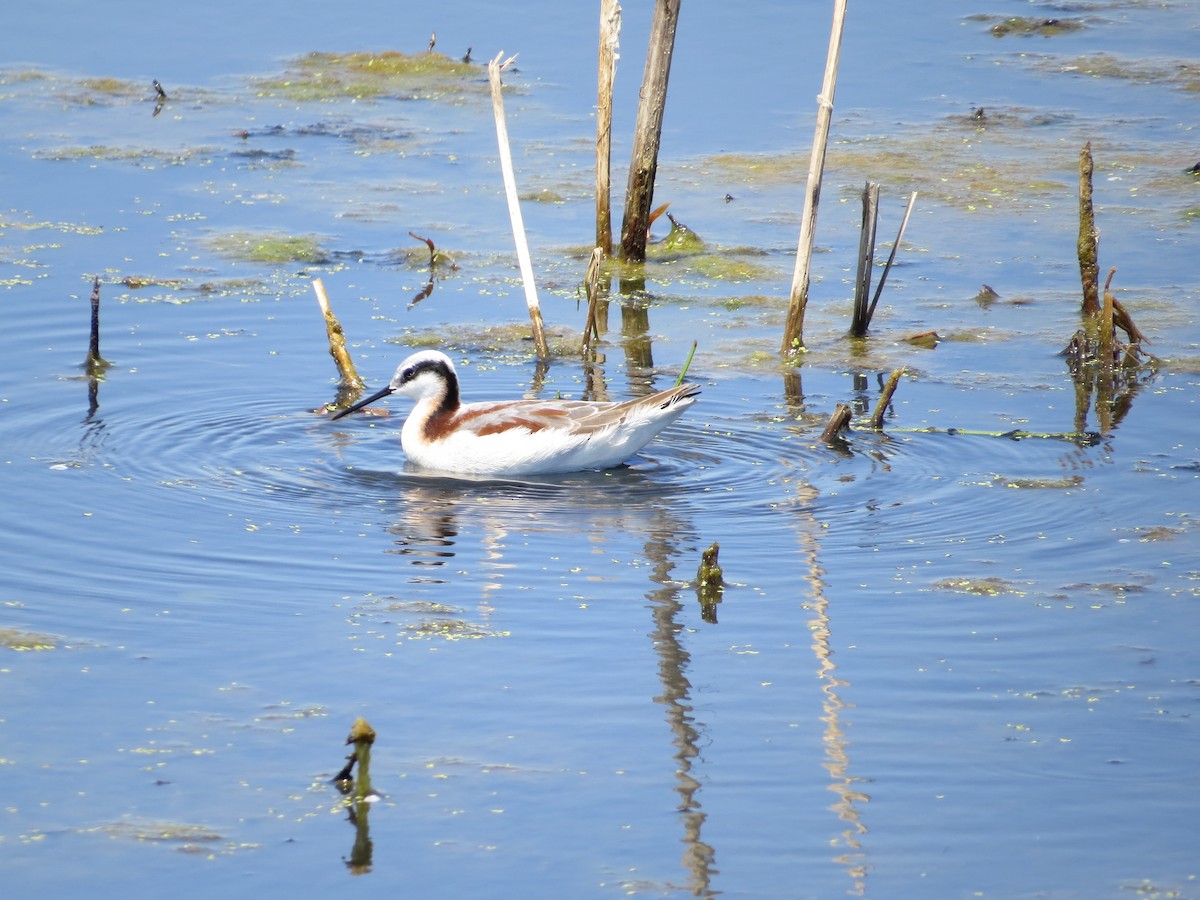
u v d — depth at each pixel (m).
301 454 17.14
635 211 24.03
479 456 16.67
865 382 19.58
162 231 24.42
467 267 23.67
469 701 11.80
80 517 15.17
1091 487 16.11
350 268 23.38
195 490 15.99
